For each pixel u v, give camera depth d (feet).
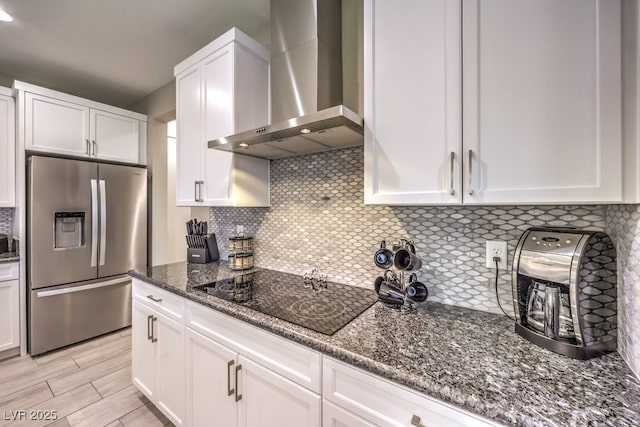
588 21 2.42
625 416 1.91
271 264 6.35
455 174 3.05
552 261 2.82
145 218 10.06
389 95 3.54
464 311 3.83
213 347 4.17
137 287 5.98
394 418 2.52
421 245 4.30
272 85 5.44
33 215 7.70
